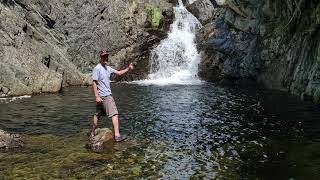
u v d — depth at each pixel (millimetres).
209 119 15852
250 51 27875
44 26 29766
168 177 9508
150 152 11461
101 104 12570
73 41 31406
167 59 32375
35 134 13586
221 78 28922
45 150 11617
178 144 12305
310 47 20844
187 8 37781
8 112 17484
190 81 29391
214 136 13234
